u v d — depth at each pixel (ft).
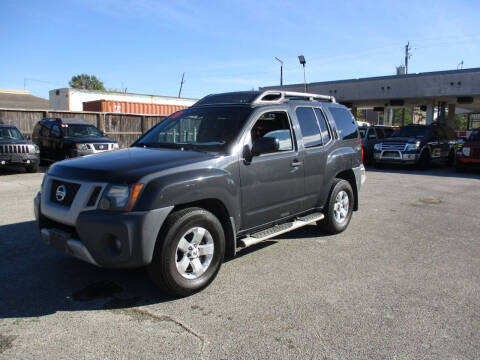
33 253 16.19
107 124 64.13
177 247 11.88
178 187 11.71
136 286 13.21
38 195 13.53
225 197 13.12
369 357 9.39
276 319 11.12
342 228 19.92
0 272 14.24
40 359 9.11
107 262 11.25
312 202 17.84
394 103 86.69
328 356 9.41
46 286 13.12
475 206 27.40
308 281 13.84
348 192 20.11
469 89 70.13
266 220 15.39
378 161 53.52
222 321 10.96
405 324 10.94
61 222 11.89
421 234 20.12
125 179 11.28
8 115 54.70
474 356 9.49
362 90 82.53
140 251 11.07
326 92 87.25
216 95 17.99
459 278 14.33
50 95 91.76
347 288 13.29
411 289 13.29
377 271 14.89
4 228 19.67
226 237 13.80
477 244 18.51
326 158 18.22
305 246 17.84
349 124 20.99
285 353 9.50
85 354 9.32
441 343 10.03
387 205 27.58
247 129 14.47
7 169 47.55
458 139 63.41
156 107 85.92
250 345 9.82
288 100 17.28
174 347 9.66
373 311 11.68
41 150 52.11
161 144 15.31
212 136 14.65
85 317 11.11
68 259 15.57
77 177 11.87
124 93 92.73
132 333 10.28
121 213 11.05
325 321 11.05
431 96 74.59
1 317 11.05
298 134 16.78
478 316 11.46
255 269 14.92
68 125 48.78
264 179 14.80
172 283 11.85
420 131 55.11
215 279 13.91
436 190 34.55
